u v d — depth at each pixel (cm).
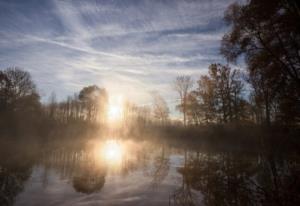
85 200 848
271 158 1661
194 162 1681
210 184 1050
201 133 3350
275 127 2005
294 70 1112
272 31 1122
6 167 1388
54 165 1518
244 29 1188
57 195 900
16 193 909
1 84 3734
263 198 788
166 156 2061
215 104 3200
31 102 3941
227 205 767
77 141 3728
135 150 2580
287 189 795
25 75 3988
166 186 1048
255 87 2011
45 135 3294
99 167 1495
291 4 917
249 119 2991
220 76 3184
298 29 992
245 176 1172
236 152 2175
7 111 3134
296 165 1202
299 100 1200
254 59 1223
